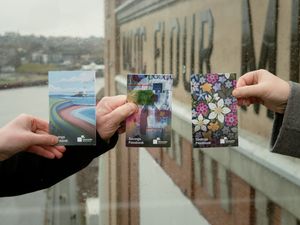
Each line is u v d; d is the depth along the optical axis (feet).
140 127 3.62
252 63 7.59
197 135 3.66
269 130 6.89
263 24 7.30
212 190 7.20
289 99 3.51
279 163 6.80
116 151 7.18
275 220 6.68
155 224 7.13
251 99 3.71
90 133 3.52
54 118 3.52
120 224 6.75
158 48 7.52
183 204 7.07
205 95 3.64
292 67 6.75
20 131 3.44
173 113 7.11
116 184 7.11
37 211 6.77
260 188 6.90
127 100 3.61
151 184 7.22
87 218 6.85
